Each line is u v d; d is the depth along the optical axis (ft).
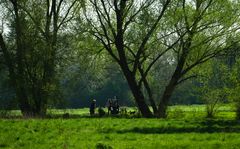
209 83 411.75
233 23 364.38
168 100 384.68
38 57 367.25
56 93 369.50
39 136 199.93
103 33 378.94
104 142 176.86
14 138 193.57
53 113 380.17
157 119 312.50
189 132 218.38
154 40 371.35
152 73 433.89
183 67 402.52
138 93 384.68
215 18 358.43
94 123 267.18
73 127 241.55
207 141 181.06
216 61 401.70
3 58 380.99
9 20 374.22
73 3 383.45
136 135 202.08
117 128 237.25
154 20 362.74
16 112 403.34
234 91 382.83
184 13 357.00
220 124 268.21
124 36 373.81
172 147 166.40
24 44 369.50
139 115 385.91
